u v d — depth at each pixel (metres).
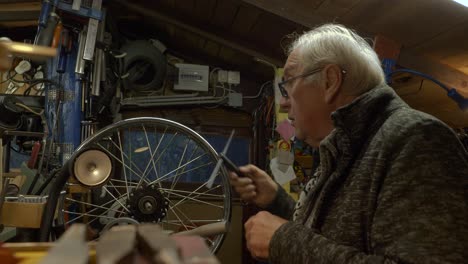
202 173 3.09
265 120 3.17
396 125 0.62
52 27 1.93
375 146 0.63
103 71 2.38
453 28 1.63
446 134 0.57
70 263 0.20
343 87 0.76
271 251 0.64
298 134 0.87
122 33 3.31
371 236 0.57
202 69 3.32
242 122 3.43
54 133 2.05
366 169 0.63
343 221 0.62
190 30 2.78
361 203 0.61
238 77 3.39
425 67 1.94
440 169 0.54
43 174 1.81
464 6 1.44
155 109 3.32
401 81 2.10
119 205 1.35
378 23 1.77
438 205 0.52
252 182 1.07
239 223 3.14
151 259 0.25
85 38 2.19
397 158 0.57
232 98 3.33
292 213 0.98
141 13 2.87
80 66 2.14
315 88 0.79
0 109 1.98
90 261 0.29
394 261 0.51
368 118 0.68
